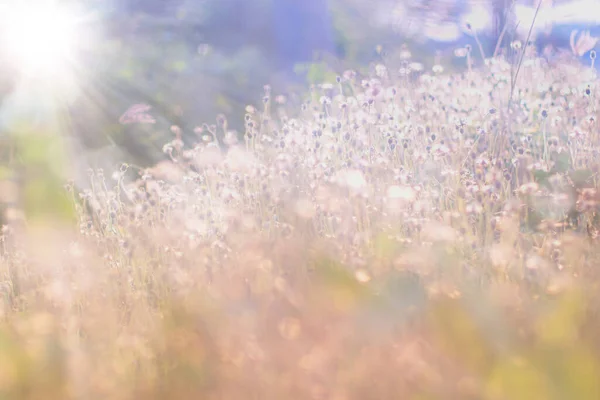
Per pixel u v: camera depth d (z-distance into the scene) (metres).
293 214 3.03
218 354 1.87
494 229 2.79
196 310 2.05
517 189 3.03
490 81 4.49
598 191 3.07
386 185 3.36
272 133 4.50
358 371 1.67
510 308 1.90
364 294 1.91
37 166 3.84
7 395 1.77
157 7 8.39
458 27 7.78
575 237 2.69
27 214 3.29
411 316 1.80
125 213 3.47
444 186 3.34
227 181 3.59
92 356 1.99
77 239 3.21
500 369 1.52
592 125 3.75
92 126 5.82
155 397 1.81
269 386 1.71
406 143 3.75
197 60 7.44
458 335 1.71
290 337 1.81
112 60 7.16
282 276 2.22
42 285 2.88
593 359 1.53
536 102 4.16
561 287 2.16
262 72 7.46
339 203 2.97
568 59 5.36
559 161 3.72
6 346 1.93
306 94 6.50
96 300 2.57
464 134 3.91
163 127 6.02
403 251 2.44
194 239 2.95
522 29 5.15
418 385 1.60
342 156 3.59
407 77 5.16
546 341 1.61
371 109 4.27
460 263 2.34
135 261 2.88
